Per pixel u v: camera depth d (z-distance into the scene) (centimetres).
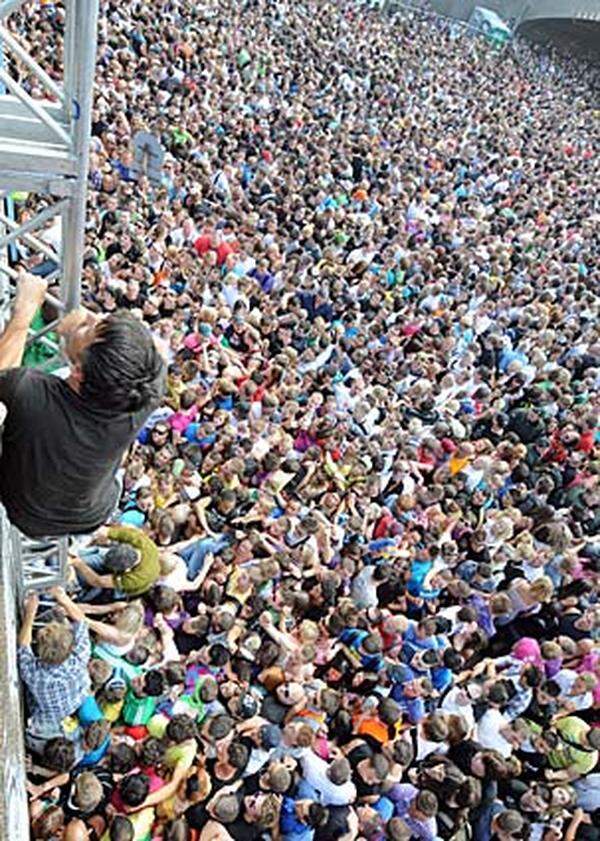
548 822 699
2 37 337
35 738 550
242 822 603
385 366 1238
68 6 321
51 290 471
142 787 570
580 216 2323
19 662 530
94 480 297
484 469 1047
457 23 4322
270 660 698
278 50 2450
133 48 1908
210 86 1961
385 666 741
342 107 2347
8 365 299
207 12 2372
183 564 757
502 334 1461
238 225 1480
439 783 666
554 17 4400
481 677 779
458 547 935
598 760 754
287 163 1811
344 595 826
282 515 881
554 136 3097
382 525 919
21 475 290
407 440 1076
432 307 1475
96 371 269
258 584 756
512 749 734
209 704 656
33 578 621
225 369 1064
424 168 2202
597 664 822
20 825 302
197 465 900
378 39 3159
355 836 623
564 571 934
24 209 890
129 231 1220
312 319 1320
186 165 1558
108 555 677
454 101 2942
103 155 1398
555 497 1109
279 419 1009
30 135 362
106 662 623
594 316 1648
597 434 1237
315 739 655
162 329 1047
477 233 1900
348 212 1747
